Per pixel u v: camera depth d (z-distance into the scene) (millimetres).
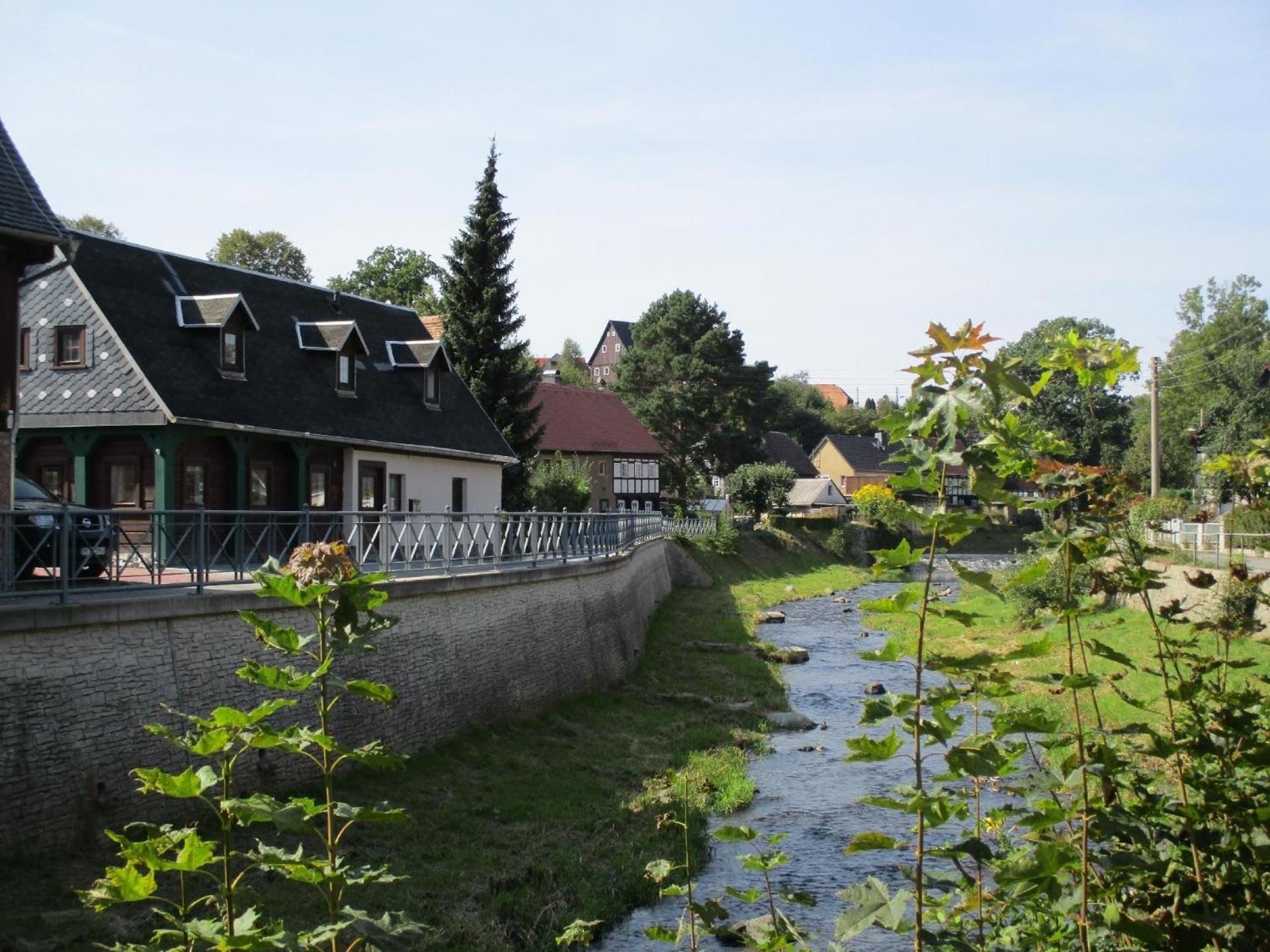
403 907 11500
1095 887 5449
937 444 4684
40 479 23734
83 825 11398
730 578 56344
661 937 6355
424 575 18281
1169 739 5852
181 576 15977
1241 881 5555
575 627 24391
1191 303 86812
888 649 4973
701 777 18156
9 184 15516
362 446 28016
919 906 4910
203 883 10875
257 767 13641
